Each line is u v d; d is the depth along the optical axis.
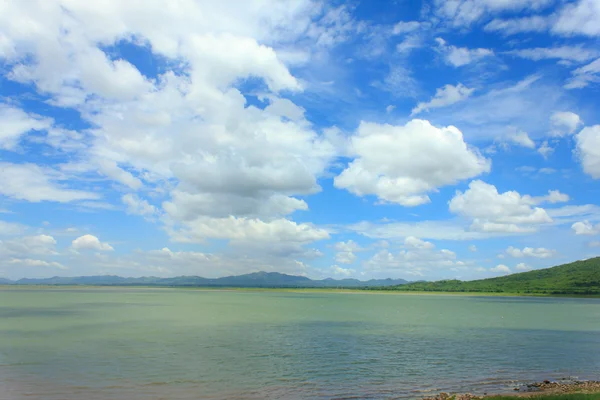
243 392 36.84
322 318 112.50
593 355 56.88
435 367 47.91
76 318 104.19
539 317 125.06
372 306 180.25
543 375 44.84
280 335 74.06
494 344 66.31
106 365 46.69
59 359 49.72
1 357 50.84
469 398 34.03
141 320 100.69
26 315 112.19
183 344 62.34
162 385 38.66
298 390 37.72
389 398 35.44
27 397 34.50
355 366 47.94
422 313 137.88
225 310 140.88
